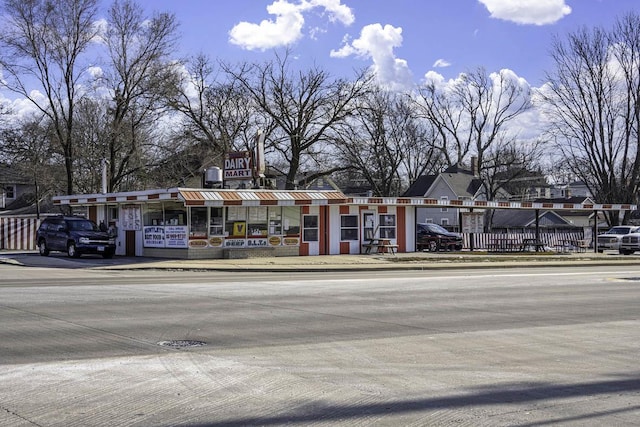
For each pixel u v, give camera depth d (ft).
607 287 65.16
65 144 140.77
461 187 244.01
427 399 23.21
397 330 38.29
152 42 159.63
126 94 145.79
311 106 181.37
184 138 171.01
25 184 212.02
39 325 37.22
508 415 21.44
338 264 93.50
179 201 98.73
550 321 42.98
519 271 90.02
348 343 33.99
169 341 33.50
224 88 181.47
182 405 22.06
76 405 21.90
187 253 97.86
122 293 53.16
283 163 198.49
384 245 112.47
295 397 23.22
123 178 163.32
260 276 75.92
